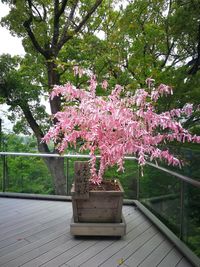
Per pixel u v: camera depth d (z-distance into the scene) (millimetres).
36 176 4227
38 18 8258
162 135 2355
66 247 2473
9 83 8516
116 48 5836
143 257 2297
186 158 2443
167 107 4156
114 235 2652
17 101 8742
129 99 2428
